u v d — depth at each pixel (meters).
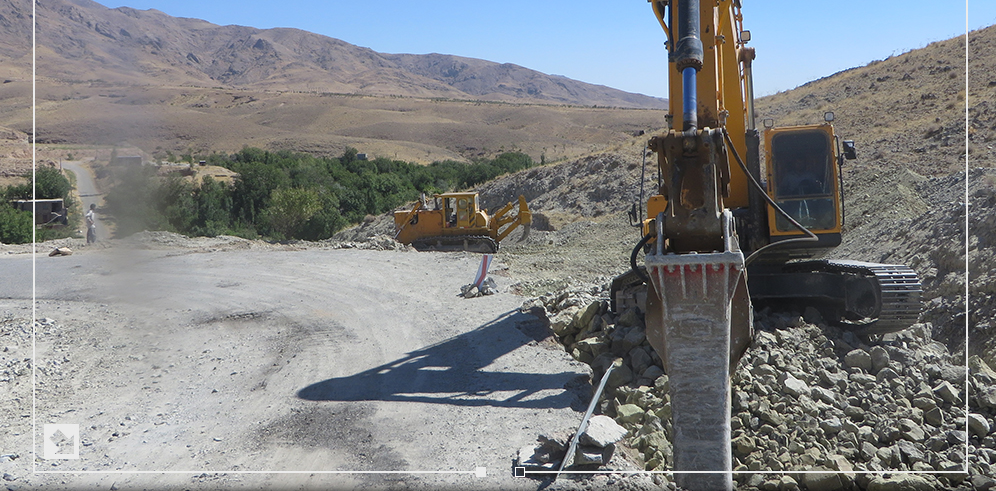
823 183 10.70
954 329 11.13
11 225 38.84
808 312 11.06
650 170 37.78
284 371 10.62
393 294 16.20
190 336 12.84
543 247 31.53
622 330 10.61
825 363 9.41
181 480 7.00
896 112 33.78
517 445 7.52
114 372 10.74
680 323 6.23
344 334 12.73
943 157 24.56
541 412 8.45
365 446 7.70
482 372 10.02
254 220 60.00
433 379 9.88
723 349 6.15
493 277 18.95
